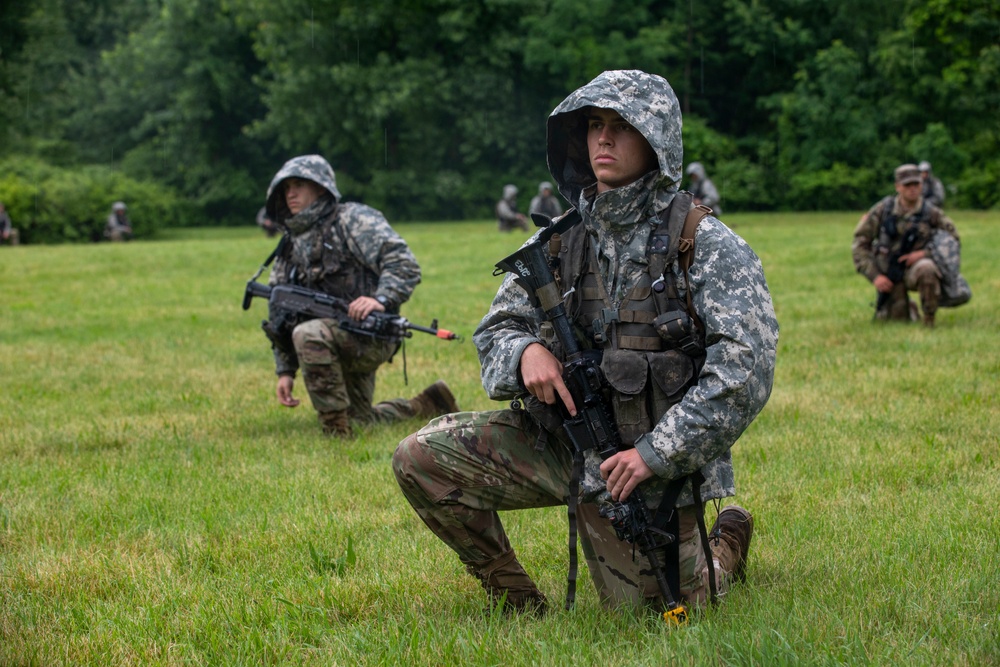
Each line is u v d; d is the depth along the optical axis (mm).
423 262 24141
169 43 60969
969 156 50125
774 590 4145
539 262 3666
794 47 57281
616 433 3605
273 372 11016
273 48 56125
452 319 14750
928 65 51094
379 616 4105
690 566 3812
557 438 3814
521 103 58938
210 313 16703
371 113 54906
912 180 11750
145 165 62938
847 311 13750
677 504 3693
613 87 3561
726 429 3453
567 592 4023
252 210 62875
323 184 7559
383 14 55688
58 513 5875
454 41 56969
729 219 43938
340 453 7211
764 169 55250
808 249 23453
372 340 7680
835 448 6734
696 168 29094
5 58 55000
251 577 4750
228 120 62625
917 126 53594
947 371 9078
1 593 4609
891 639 3531
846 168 53156
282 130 57625
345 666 3617
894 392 8430
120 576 4844
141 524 5656
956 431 7051
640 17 56031
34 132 60531
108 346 13328
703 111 60438
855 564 4453
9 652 3855
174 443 7699
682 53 57656
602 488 3668
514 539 5168
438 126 59344
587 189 3764
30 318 16547
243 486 6355
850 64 53781
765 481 6031
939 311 13148
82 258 26312
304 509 5797
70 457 7348
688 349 3568
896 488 5809
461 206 60312
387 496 6051
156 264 24844
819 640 3465
